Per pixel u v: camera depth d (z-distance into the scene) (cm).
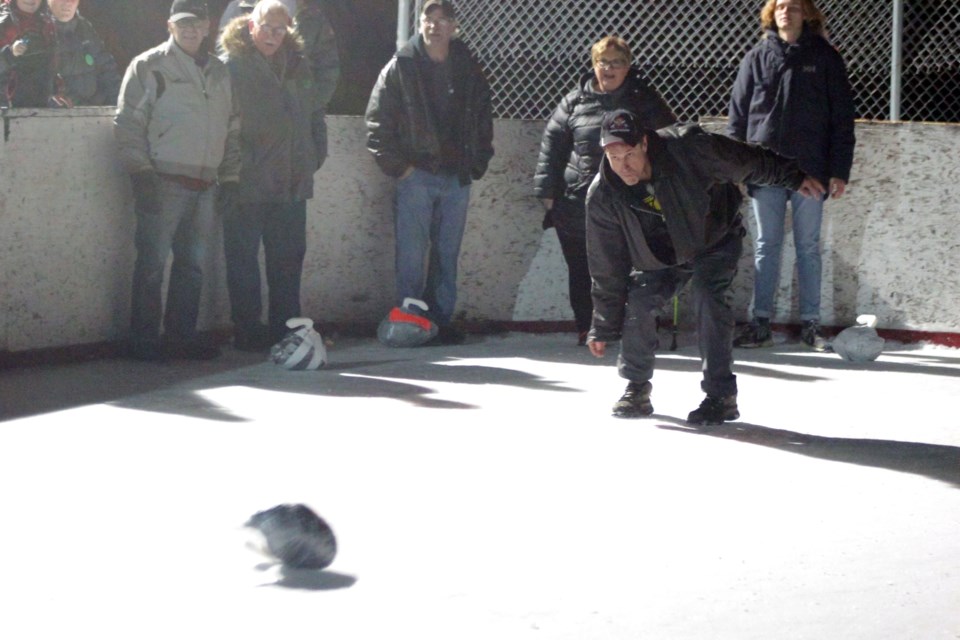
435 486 548
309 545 438
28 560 446
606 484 557
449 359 869
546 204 922
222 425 652
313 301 960
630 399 688
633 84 886
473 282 987
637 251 641
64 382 754
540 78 1051
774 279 924
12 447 600
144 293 831
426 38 900
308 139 882
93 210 833
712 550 472
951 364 875
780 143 897
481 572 443
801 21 899
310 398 723
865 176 951
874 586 438
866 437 655
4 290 781
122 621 394
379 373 809
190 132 816
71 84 861
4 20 808
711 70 1048
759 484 563
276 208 880
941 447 637
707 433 655
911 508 531
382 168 911
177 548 462
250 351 881
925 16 1027
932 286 945
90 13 1450
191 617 398
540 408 708
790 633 394
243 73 852
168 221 825
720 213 634
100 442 612
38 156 794
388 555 459
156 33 1474
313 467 576
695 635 391
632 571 447
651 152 605
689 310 985
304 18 889
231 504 517
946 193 937
